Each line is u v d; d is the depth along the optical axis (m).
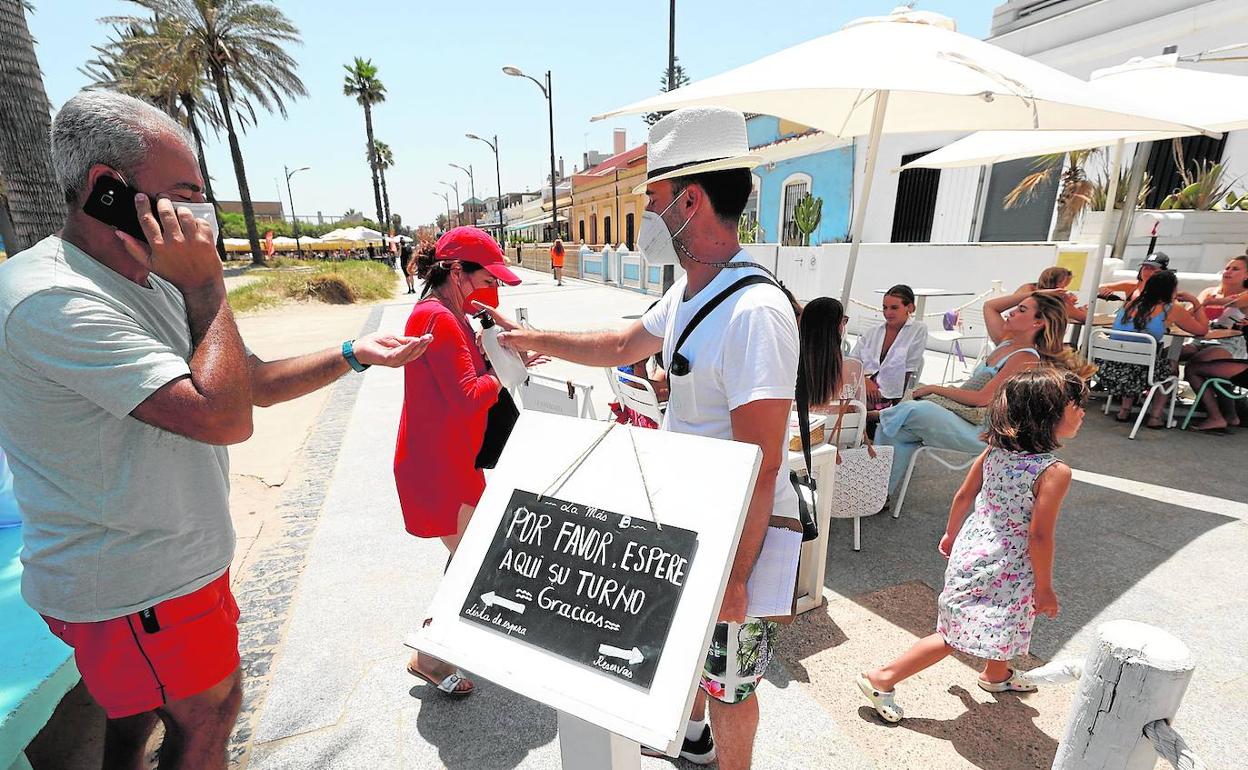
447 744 2.07
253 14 22.86
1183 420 5.32
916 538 3.45
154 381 1.09
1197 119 3.92
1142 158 6.56
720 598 1.00
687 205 1.36
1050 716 2.18
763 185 15.23
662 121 1.38
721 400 1.37
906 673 2.14
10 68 3.00
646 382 2.92
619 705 0.97
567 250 26.77
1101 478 4.15
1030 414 1.97
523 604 1.12
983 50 2.69
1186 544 3.27
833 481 2.90
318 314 15.16
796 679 2.37
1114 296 6.16
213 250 1.17
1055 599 1.99
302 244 56.53
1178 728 2.10
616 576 1.07
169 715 1.40
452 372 2.07
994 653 2.03
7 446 1.16
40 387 1.10
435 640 1.15
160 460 1.21
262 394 1.49
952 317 6.61
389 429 5.47
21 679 1.66
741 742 1.61
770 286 1.30
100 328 1.08
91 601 1.20
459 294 2.24
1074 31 9.55
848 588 2.97
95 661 1.25
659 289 16.50
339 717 2.18
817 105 3.77
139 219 1.10
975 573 2.08
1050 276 5.34
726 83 2.79
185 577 1.29
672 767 1.99
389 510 3.81
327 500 3.96
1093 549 3.24
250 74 24.77
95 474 1.16
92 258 1.19
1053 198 8.80
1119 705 1.30
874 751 2.04
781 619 1.41
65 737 2.13
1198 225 7.16
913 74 2.33
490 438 2.32
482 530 1.23
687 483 1.09
